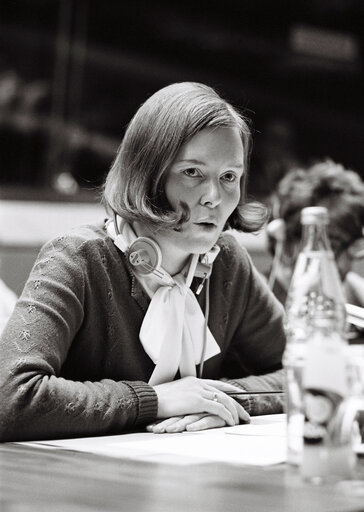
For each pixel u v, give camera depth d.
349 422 1.23
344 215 2.68
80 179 5.40
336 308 1.37
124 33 5.80
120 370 1.91
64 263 1.86
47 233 4.26
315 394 1.23
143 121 1.86
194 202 1.83
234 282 2.15
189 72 6.16
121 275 1.91
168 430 1.71
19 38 5.42
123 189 1.87
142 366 1.92
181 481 1.19
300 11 6.52
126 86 5.80
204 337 1.99
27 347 1.72
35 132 5.35
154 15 5.91
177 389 1.79
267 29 6.41
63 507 1.01
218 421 1.78
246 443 1.56
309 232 1.41
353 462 1.23
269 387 2.09
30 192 4.57
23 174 5.24
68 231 1.93
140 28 5.87
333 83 6.55
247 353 2.24
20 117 5.32
